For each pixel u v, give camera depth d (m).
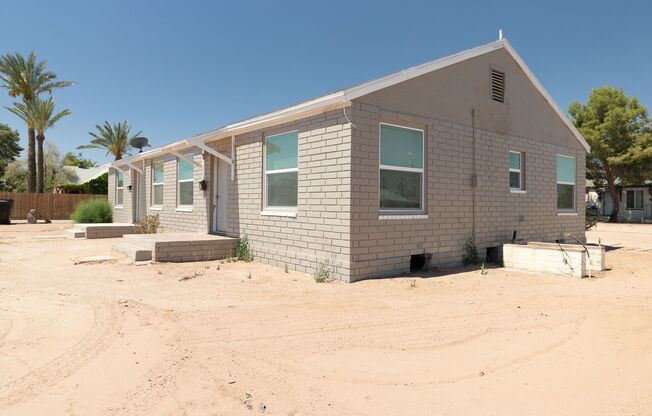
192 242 10.55
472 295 7.02
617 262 10.93
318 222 8.73
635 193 34.19
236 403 3.33
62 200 28.91
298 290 7.36
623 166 30.38
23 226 22.47
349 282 7.98
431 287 7.64
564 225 13.29
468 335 4.96
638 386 3.55
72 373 3.84
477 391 3.54
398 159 9.04
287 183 9.74
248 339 4.81
